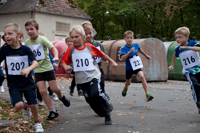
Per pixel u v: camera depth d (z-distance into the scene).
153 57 13.42
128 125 4.52
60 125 4.52
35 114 3.98
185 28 5.08
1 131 3.95
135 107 6.20
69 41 7.06
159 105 6.48
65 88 10.09
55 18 22.67
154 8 27.77
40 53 4.92
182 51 5.10
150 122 4.73
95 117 5.12
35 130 4.09
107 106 4.44
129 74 6.80
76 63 4.36
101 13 30.88
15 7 22.28
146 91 6.37
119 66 13.69
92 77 4.32
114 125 4.52
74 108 6.05
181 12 25.45
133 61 6.59
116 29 32.59
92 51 4.44
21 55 3.88
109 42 14.73
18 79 3.87
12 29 3.76
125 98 7.62
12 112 5.20
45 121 4.68
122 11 26.44
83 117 5.13
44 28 21.94
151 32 29.17
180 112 5.61
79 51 4.37
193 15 24.84
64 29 23.45
